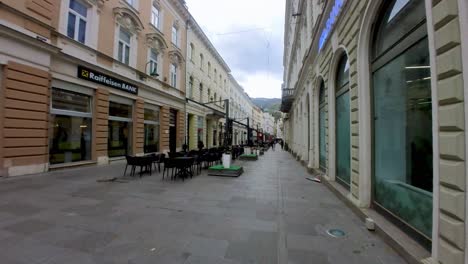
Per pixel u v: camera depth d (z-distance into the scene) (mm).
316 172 8289
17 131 6965
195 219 3844
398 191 3348
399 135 3389
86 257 2590
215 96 27750
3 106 6703
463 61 1967
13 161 6898
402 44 3293
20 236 3088
